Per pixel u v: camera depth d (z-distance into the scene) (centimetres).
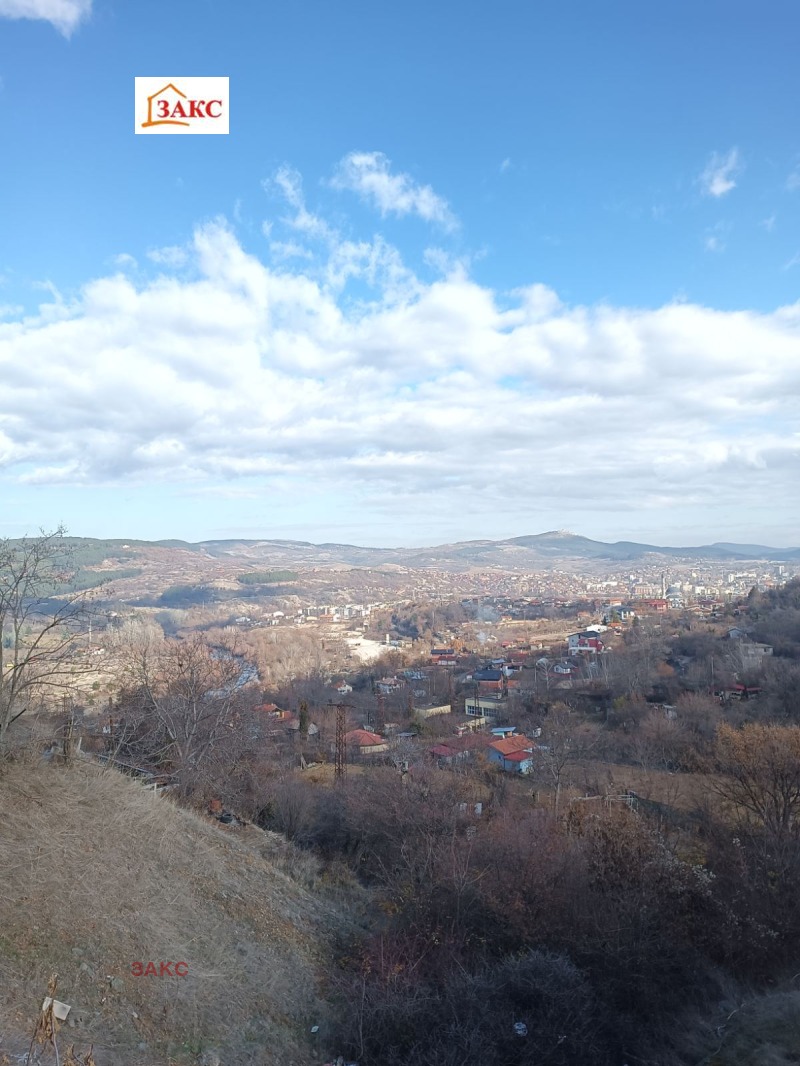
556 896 1306
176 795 1783
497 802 2708
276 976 1045
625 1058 1006
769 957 1290
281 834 1970
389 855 1933
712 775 3022
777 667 5175
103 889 995
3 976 749
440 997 1003
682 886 1384
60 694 1672
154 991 864
